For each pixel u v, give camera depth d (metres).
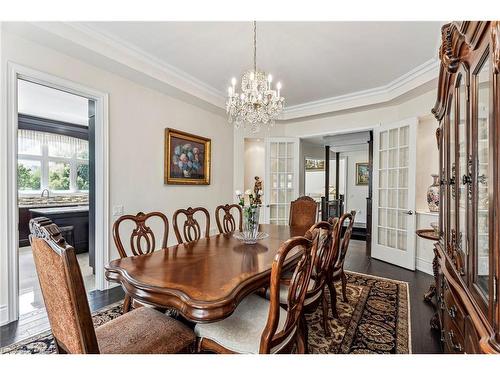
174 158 3.75
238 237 2.45
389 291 2.85
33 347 1.83
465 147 1.16
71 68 2.55
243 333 1.33
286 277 1.95
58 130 5.84
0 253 2.08
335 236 2.15
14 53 2.15
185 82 3.54
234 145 5.10
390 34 2.45
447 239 1.58
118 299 2.64
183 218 3.93
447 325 1.45
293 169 5.18
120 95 3.03
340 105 4.34
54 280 0.91
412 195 3.65
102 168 2.84
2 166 2.08
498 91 0.72
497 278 0.70
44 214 4.20
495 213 0.73
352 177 7.35
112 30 2.42
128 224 3.12
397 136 3.96
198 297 1.19
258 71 2.56
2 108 2.08
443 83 1.62
